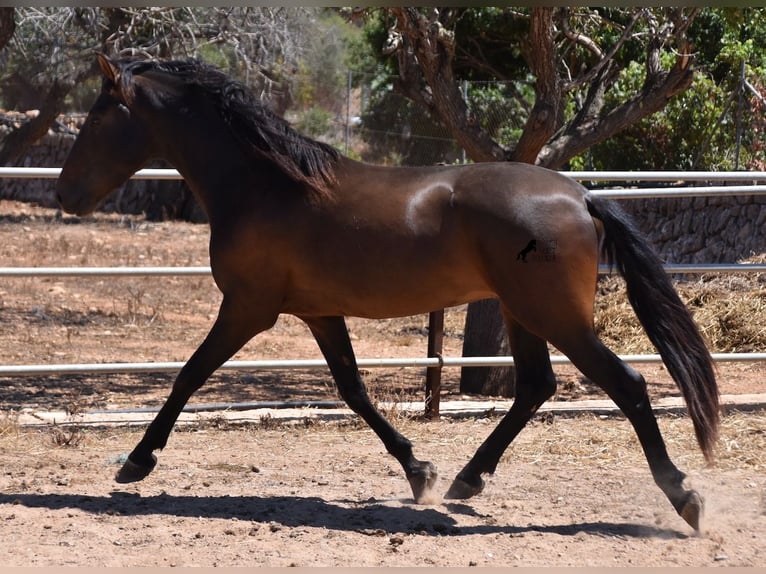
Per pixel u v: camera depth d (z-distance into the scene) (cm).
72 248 2352
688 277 1511
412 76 1119
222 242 644
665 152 1933
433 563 530
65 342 1385
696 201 1593
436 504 662
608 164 1995
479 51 2167
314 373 1289
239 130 645
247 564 523
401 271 614
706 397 580
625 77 1820
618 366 582
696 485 716
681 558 548
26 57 2466
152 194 3341
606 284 1472
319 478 740
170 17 2017
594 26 1281
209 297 1866
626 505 668
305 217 625
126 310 1684
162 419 658
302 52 2553
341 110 3941
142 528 592
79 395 1068
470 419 949
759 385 1132
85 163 687
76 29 2264
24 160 3472
